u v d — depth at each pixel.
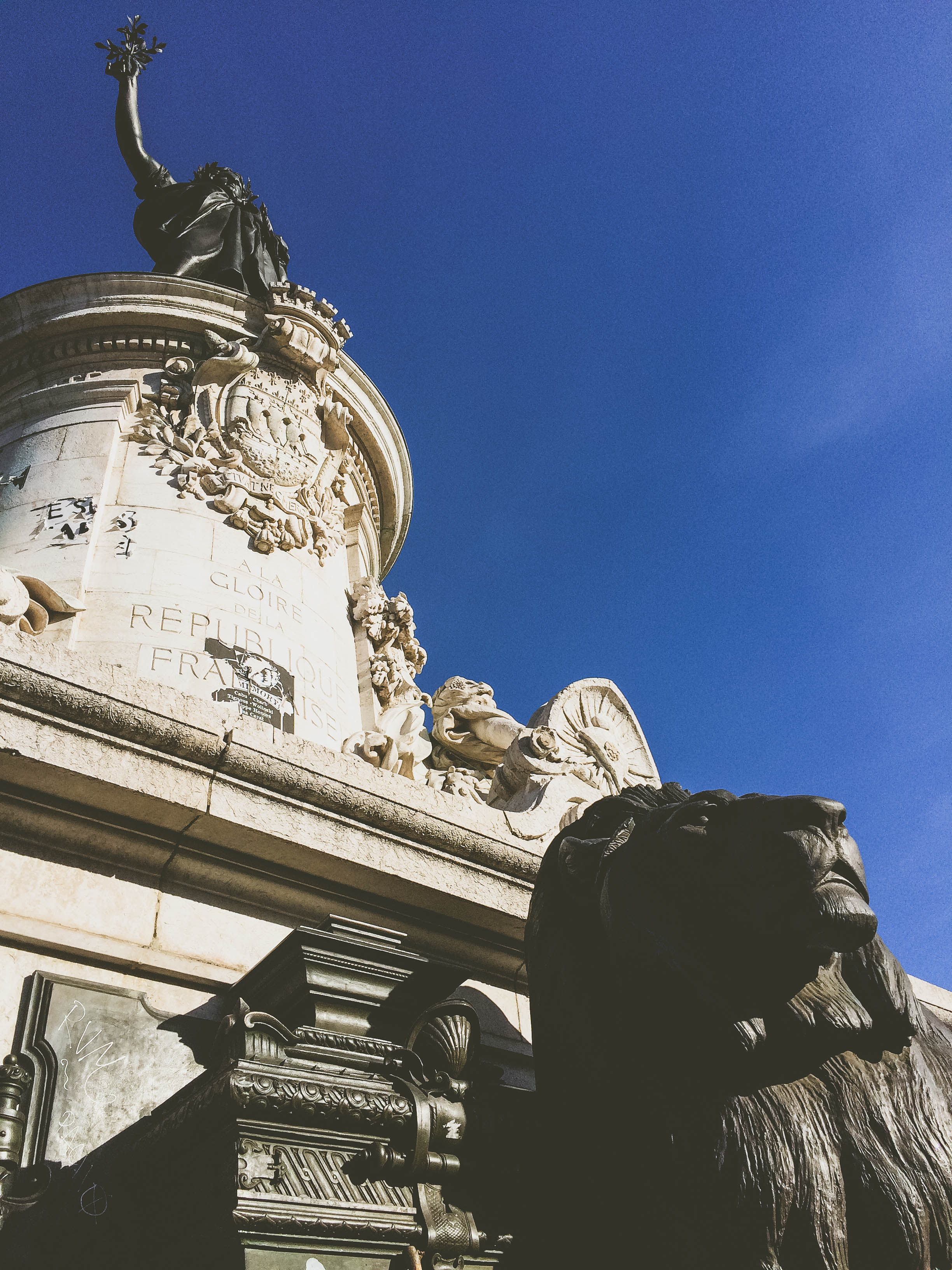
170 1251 2.42
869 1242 2.42
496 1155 2.66
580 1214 2.71
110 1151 2.89
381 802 4.04
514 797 5.61
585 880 2.96
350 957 2.90
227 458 7.98
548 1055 2.90
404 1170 2.47
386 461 9.71
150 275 8.67
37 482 7.69
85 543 7.05
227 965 3.58
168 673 6.37
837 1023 2.46
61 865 3.46
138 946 3.42
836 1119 2.54
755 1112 2.48
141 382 8.41
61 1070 3.00
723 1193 2.40
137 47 14.00
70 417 8.13
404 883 4.01
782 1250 2.36
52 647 3.53
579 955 2.95
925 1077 2.75
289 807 3.86
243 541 7.59
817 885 2.27
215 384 8.41
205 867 3.71
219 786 3.71
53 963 3.26
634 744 6.61
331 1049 2.71
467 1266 2.48
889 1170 2.47
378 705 7.82
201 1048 3.34
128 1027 3.23
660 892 2.56
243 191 13.62
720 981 2.41
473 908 4.18
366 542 9.26
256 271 12.89
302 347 8.78
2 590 6.09
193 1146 2.49
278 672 6.88
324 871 3.90
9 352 8.81
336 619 8.04
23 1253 2.55
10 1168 2.69
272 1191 2.27
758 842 2.33
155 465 7.75
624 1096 2.65
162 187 13.56
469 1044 2.87
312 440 8.68
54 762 3.35
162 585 6.91
